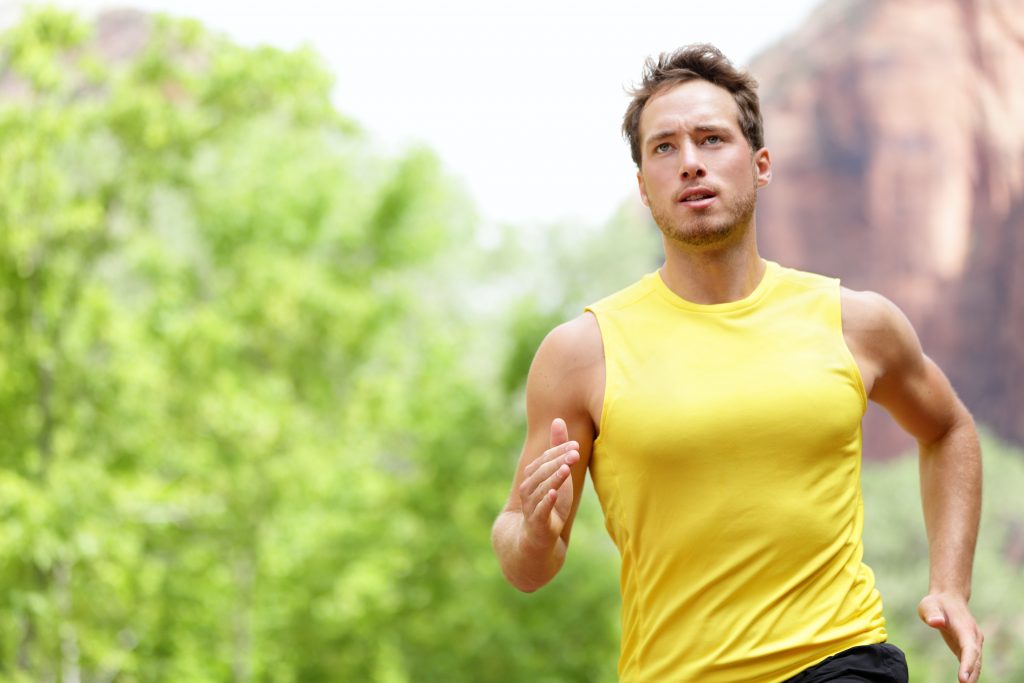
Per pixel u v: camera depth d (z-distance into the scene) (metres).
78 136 31.98
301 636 38.88
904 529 79.31
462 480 40.56
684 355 6.17
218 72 34.94
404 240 44.16
